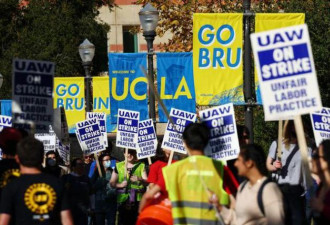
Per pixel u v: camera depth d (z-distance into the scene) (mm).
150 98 23922
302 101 10141
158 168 16250
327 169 9641
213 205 10156
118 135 22125
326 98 24281
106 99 31375
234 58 18672
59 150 20609
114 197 20688
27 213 9789
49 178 9930
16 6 46031
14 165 10930
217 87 18688
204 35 18656
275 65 10203
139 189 20500
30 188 9820
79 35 47094
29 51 45562
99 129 22938
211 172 10453
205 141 10570
